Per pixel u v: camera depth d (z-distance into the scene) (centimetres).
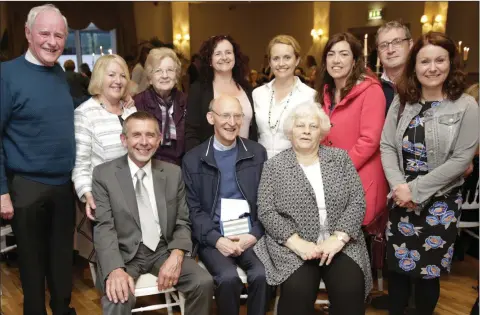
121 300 188
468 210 289
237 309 205
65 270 222
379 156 229
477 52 825
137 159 205
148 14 964
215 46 253
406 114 204
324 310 256
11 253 326
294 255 201
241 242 215
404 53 252
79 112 220
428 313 218
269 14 1112
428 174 196
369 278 208
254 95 264
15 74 192
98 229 205
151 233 210
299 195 205
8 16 739
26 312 213
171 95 258
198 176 225
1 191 194
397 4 929
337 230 204
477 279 298
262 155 230
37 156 199
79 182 214
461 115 190
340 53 228
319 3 977
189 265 207
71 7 873
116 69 221
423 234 204
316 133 206
